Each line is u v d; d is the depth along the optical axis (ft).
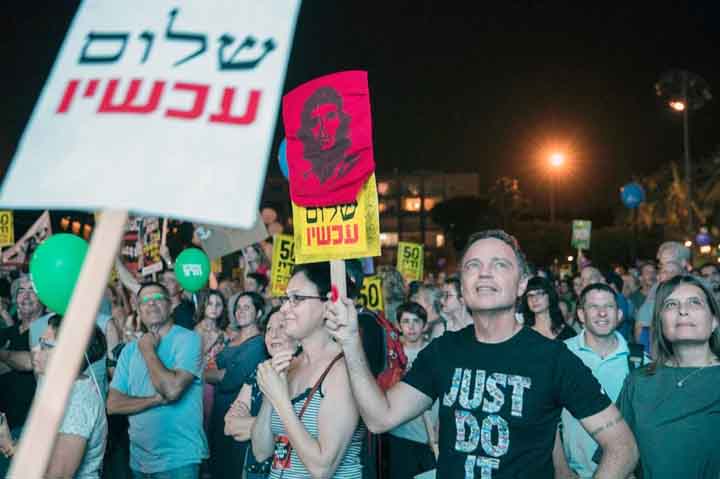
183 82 6.77
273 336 18.30
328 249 12.96
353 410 12.43
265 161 6.48
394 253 345.31
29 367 20.67
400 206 347.56
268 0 6.97
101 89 6.84
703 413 13.33
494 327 10.89
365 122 12.59
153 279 31.91
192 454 18.67
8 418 20.66
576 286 41.70
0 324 29.27
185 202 6.40
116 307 29.07
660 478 13.37
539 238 208.03
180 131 6.60
